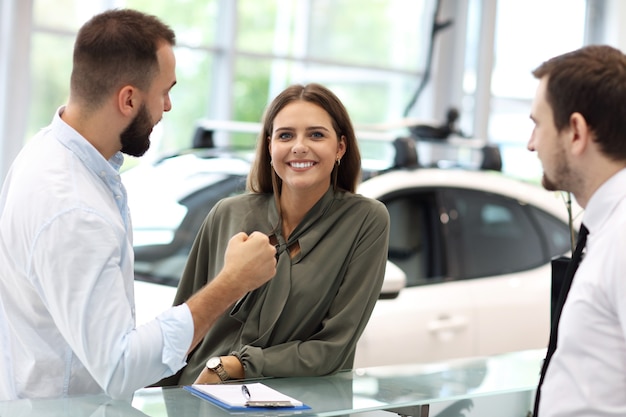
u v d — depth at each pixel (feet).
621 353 6.27
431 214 15.71
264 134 9.95
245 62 32.68
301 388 8.66
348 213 9.78
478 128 37.55
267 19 33.09
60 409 7.39
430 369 9.55
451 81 37.65
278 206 9.89
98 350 7.08
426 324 14.49
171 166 16.03
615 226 6.38
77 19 28.58
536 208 17.11
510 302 15.55
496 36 38.52
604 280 6.30
